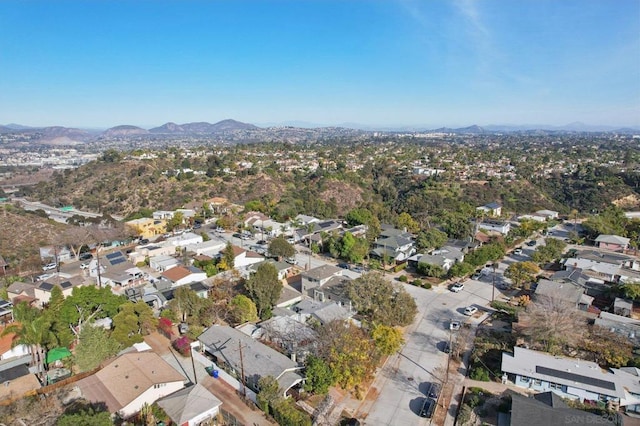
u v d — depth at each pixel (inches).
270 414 1226.6
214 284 2194.9
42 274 2549.2
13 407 1192.8
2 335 1537.9
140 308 1713.8
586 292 2191.2
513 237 3230.8
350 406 1302.9
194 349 1589.6
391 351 1510.8
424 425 1226.6
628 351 1539.1
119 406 1187.9
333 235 3053.6
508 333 1740.9
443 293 2251.5
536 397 1273.4
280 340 1587.1
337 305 1877.5
